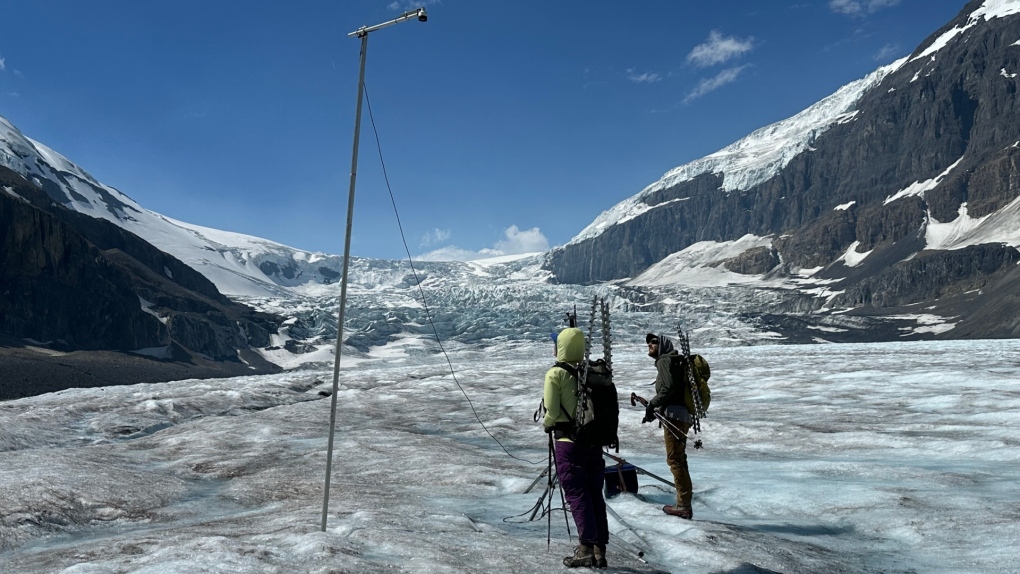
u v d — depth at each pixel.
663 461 12.02
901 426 14.78
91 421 19.91
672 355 7.27
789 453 12.83
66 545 6.88
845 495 8.12
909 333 185.00
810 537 6.66
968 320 186.75
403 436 15.12
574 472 5.09
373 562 4.91
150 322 135.50
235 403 24.64
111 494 8.83
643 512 7.39
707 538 6.21
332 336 158.00
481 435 16.95
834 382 25.36
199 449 14.30
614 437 5.18
